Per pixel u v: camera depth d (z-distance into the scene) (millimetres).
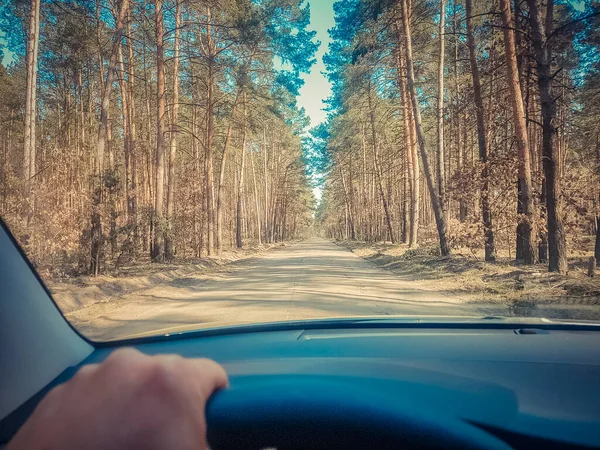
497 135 18703
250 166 58750
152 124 30625
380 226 50594
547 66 12164
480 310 8133
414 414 954
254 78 28797
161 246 20359
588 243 19531
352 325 2332
